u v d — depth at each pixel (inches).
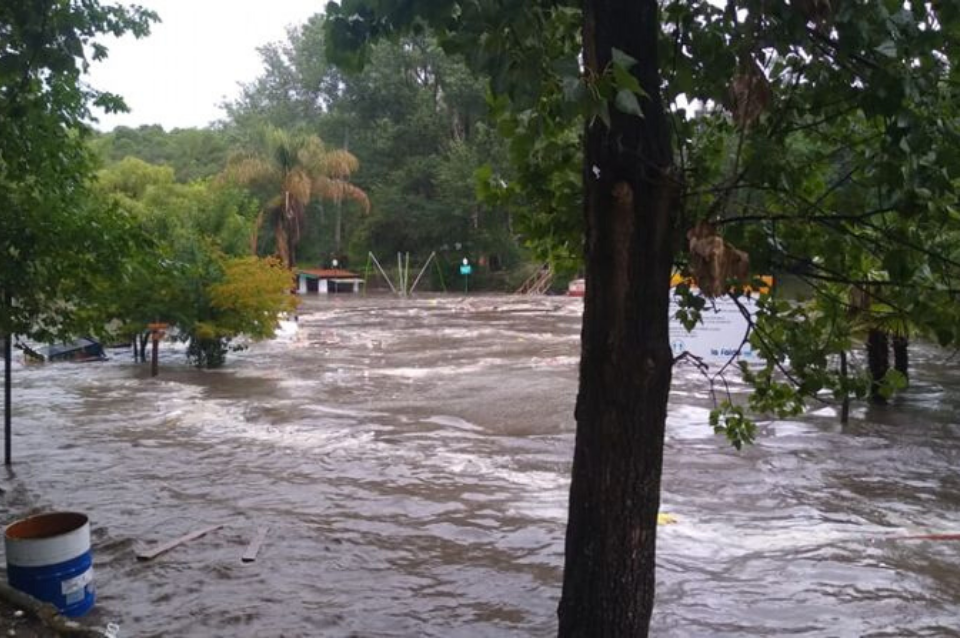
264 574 256.1
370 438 448.1
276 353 855.1
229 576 254.4
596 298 133.3
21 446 430.3
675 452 414.3
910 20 123.6
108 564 264.2
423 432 462.0
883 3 124.3
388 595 241.6
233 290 714.8
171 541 283.4
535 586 248.5
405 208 2284.7
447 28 129.2
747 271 126.1
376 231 2377.0
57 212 313.3
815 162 154.1
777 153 137.4
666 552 274.8
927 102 132.2
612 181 129.4
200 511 319.3
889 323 183.5
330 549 277.9
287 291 1088.2
